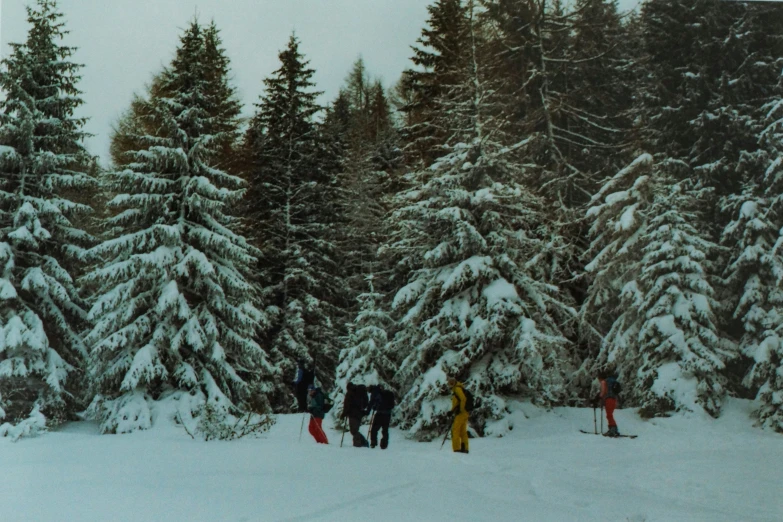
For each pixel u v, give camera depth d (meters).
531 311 17.05
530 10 26.17
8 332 17.80
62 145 21.56
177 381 18.38
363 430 16.98
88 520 5.38
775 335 16.73
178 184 20.25
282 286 26.72
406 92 29.39
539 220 18.72
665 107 24.70
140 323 18.16
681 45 26.05
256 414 16.94
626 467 9.86
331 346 27.08
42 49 21.64
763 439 13.92
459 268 16.41
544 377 16.42
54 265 19.83
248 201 28.77
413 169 24.11
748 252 18.97
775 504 6.86
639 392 17.77
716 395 16.95
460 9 24.12
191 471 8.27
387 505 6.11
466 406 11.98
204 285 19.69
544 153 26.20
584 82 27.83
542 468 9.35
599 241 21.52
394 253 19.97
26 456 10.39
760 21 25.33
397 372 16.95
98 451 10.89
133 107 29.19
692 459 10.80
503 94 24.95
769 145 21.02
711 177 22.67
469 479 8.01
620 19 29.00
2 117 20.38
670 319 17.36
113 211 24.42
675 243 17.92
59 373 18.70
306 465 8.81
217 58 30.28
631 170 21.62
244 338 19.94
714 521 5.86
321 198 29.81
